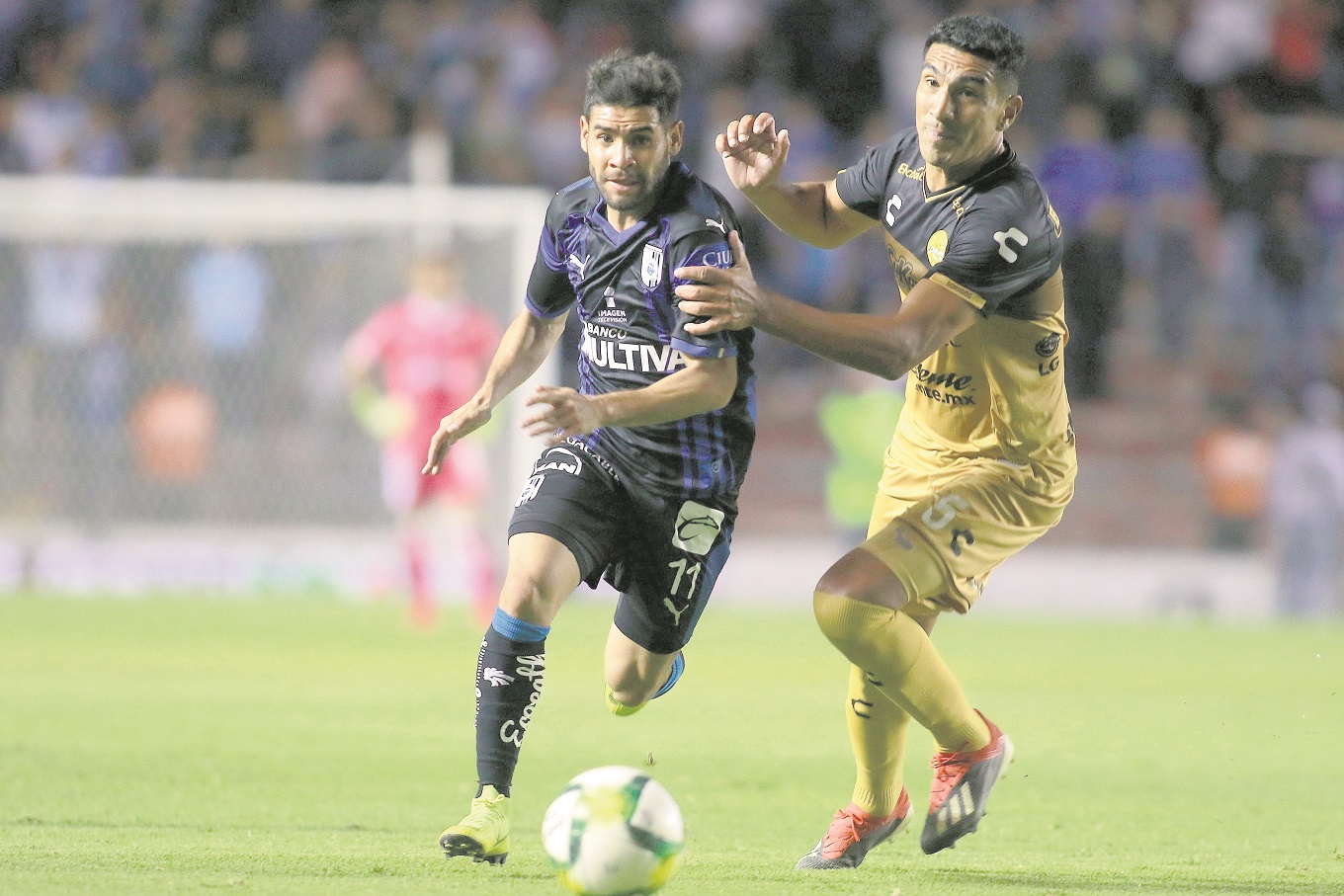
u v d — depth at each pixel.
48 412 51.00
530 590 16.30
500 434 48.50
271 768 22.80
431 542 50.31
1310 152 62.75
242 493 51.66
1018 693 33.91
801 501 55.66
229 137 62.78
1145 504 55.69
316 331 51.59
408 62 64.25
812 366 58.41
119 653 37.03
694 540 17.22
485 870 15.62
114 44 64.19
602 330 16.84
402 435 41.78
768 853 17.56
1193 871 16.62
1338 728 29.30
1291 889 15.58
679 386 15.26
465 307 47.00
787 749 26.08
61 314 50.91
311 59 64.44
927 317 15.23
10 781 20.97
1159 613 54.66
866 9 65.69
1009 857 17.55
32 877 14.55
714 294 13.92
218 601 49.47
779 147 17.38
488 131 62.53
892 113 64.56
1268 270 59.34
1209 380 58.28
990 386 16.75
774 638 43.75
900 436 17.84
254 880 14.70
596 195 16.73
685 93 64.25
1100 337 57.97
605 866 13.73
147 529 51.38
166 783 21.20
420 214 50.44
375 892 14.25
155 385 51.31
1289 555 53.47
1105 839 18.94
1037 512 17.09
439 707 29.62
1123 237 58.69
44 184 52.66
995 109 15.59
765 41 65.62
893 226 16.81
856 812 16.95
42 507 51.12
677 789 22.06
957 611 17.02
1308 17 66.50
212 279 51.19
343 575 51.56
